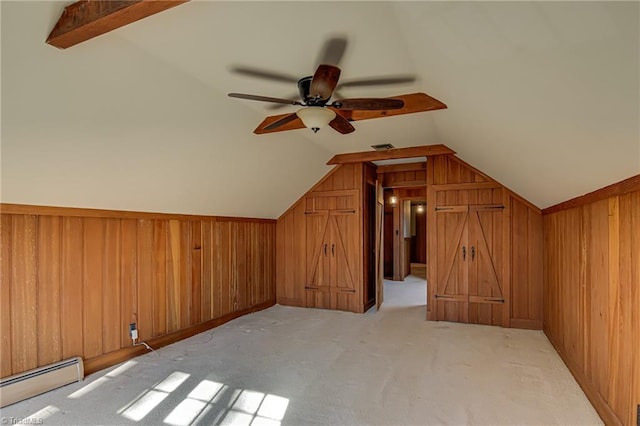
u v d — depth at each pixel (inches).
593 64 50.0
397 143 179.2
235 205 189.6
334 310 219.8
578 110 64.8
